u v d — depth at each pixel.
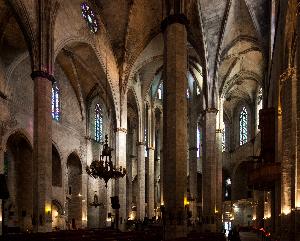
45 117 25.59
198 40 34.62
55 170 36.62
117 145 37.75
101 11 35.47
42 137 25.30
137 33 36.59
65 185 37.06
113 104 38.00
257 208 43.47
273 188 26.88
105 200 42.22
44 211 24.44
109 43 37.09
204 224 33.81
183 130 20.09
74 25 31.52
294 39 17.67
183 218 18.95
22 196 33.06
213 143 34.81
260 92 47.78
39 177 24.73
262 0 31.95
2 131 27.95
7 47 29.47
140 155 45.69
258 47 36.34
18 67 30.80
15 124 29.78
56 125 36.00
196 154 47.69
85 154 41.44
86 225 39.72
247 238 33.66
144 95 46.47
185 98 20.61
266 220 35.66
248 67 41.72
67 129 38.16
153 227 32.47
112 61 37.66
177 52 20.81
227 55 38.62
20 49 30.00
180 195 19.23
